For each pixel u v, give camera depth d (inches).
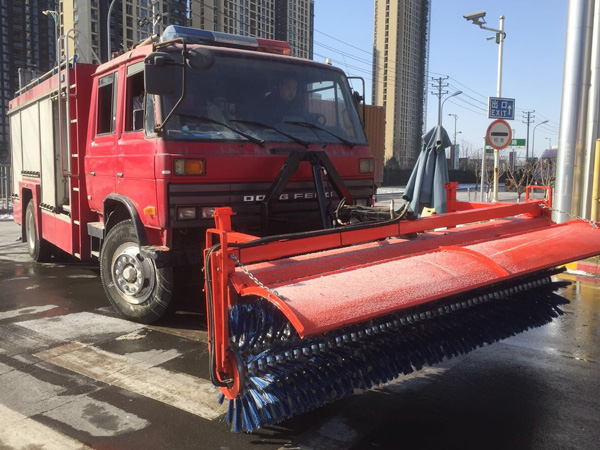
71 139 243.8
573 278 312.8
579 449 121.3
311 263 123.0
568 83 386.6
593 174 382.0
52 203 284.8
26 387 151.7
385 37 4170.8
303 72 206.1
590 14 378.6
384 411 139.9
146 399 144.6
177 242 183.6
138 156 185.6
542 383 158.9
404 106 4355.3
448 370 168.7
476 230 165.6
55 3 4367.6
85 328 205.2
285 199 189.3
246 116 189.2
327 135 204.7
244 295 109.3
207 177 175.8
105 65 219.8
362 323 121.4
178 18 3398.1
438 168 309.7
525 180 1352.1
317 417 136.3
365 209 166.7
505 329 154.3
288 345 112.3
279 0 3794.3
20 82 360.2
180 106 177.3
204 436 125.9
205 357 175.3
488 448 121.6
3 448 119.3
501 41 700.7
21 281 287.9
